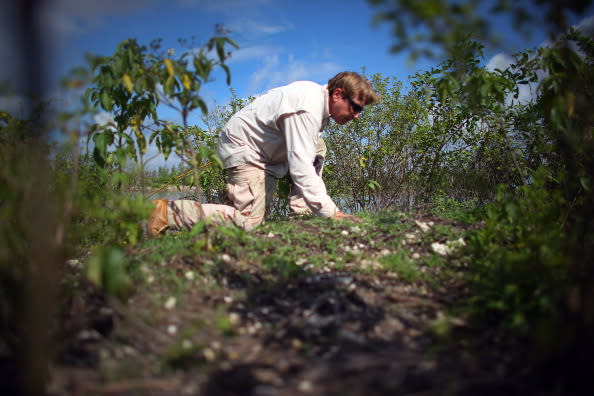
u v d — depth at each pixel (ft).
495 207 7.73
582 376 3.74
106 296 5.46
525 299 5.25
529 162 12.78
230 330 4.88
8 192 4.71
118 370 4.13
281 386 3.99
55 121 4.63
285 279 6.68
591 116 6.12
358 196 16.81
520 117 11.35
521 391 3.82
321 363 4.38
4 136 5.95
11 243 4.64
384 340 4.90
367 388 3.93
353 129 16.15
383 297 6.19
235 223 9.45
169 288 6.13
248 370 4.27
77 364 4.19
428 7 3.47
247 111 10.55
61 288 5.64
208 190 15.75
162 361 4.34
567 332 3.77
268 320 5.41
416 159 15.93
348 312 5.59
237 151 10.55
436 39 4.00
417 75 13.58
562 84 6.47
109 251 4.07
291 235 8.90
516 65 9.93
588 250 4.99
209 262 6.99
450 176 15.56
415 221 9.91
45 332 3.62
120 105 8.46
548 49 6.45
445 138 14.56
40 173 4.10
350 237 8.98
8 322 4.42
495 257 6.64
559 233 6.44
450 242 8.40
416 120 14.79
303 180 9.43
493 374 4.10
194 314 5.44
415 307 5.89
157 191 10.43
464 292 6.31
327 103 9.91
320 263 7.54
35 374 3.54
